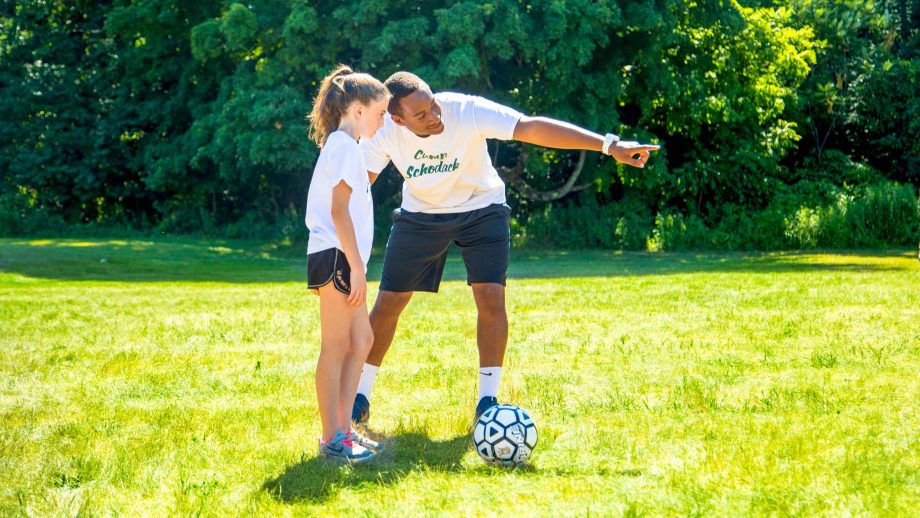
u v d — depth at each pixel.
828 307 8.51
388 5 20.30
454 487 3.33
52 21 29.09
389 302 4.61
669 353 6.23
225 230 27.48
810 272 13.83
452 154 4.38
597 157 24.41
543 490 3.25
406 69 20.62
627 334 7.14
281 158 21.22
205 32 22.61
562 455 3.77
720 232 23.81
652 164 23.55
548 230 24.28
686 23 23.45
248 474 3.55
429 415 4.60
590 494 3.18
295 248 23.61
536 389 5.10
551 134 4.27
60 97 28.30
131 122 27.59
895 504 2.97
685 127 25.05
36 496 3.30
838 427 4.06
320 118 3.94
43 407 4.79
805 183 26.08
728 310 8.48
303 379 5.56
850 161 27.62
